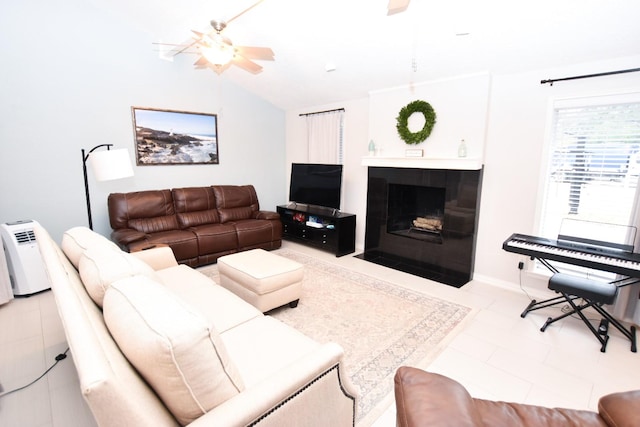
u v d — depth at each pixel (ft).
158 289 3.67
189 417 3.02
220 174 16.42
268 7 9.76
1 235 9.94
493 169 11.15
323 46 11.38
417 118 12.48
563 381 6.53
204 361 2.88
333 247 14.71
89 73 12.13
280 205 18.56
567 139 9.78
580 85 9.23
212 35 7.98
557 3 7.47
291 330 5.81
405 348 7.55
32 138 11.23
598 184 9.37
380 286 11.18
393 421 5.50
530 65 9.78
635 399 3.73
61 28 11.38
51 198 11.82
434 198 13.52
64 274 4.26
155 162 14.17
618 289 8.23
